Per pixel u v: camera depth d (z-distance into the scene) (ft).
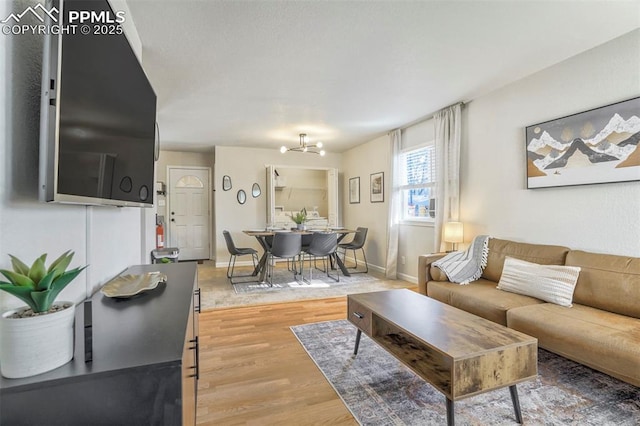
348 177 21.86
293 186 23.84
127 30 6.21
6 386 1.96
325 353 7.68
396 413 5.42
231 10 6.31
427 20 6.69
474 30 7.09
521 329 6.80
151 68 8.86
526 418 5.19
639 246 7.21
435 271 10.05
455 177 12.03
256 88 10.36
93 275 4.40
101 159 3.64
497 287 8.89
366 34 7.22
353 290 13.74
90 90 3.33
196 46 7.69
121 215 6.01
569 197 8.61
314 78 9.62
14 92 2.64
